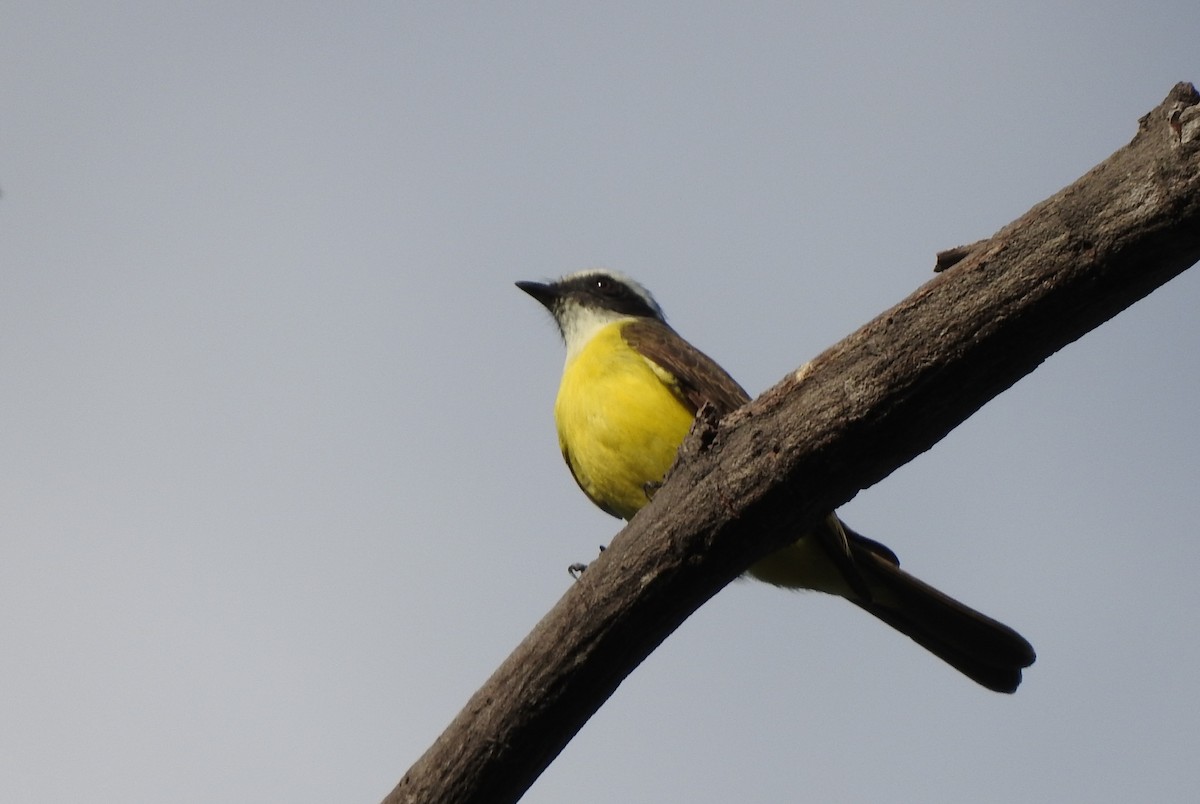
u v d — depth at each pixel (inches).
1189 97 250.8
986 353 271.1
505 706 309.1
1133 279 258.4
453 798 310.3
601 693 311.4
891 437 284.4
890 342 279.3
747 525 298.4
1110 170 257.3
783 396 293.7
